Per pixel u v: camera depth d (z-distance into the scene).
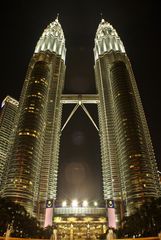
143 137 193.38
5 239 65.50
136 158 178.12
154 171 192.38
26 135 187.75
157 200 101.12
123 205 181.50
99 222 188.50
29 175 169.62
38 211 178.75
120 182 194.75
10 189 160.25
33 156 180.25
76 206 194.62
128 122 199.50
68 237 186.25
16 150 180.12
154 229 96.19
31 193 164.88
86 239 184.00
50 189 198.25
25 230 107.06
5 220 96.88
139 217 108.44
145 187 164.25
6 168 190.38
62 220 187.25
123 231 120.88
